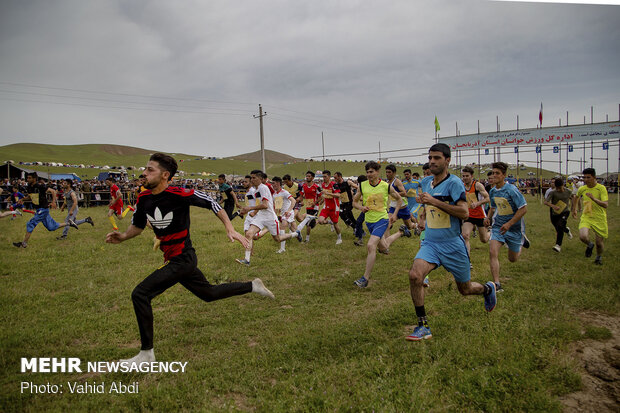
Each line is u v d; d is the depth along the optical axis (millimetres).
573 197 8430
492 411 2656
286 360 3486
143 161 114688
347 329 4133
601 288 5535
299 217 12508
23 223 14898
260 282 4305
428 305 4840
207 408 2736
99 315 4750
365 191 6156
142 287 3404
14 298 5352
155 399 2869
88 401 2877
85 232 12195
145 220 3771
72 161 100062
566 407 2752
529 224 13820
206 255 8375
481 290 4309
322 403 2762
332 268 7250
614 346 3711
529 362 3248
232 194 12602
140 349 3574
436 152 3996
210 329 4328
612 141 25125
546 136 25391
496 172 5707
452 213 3832
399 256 8141
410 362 3348
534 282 6020
